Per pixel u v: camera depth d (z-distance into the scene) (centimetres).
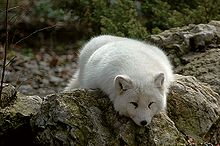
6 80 1611
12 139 918
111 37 1066
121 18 1502
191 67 1203
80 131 831
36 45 2073
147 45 1022
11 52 1922
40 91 1591
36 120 870
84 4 1666
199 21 1487
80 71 1084
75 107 853
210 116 959
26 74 1742
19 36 2070
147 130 844
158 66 896
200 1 1565
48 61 1927
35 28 2112
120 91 827
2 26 2034
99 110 870
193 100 962
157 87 830
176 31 1359
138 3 1669
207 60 1207
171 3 1611
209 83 1127
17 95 983
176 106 947
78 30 2109
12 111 923
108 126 858
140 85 816
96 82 914
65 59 1977
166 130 848
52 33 2122
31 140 912
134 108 821
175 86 975
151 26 1598
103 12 1559
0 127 905
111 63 888
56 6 1925
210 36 1299
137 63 872
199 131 938
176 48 1297
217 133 973
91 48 1056
